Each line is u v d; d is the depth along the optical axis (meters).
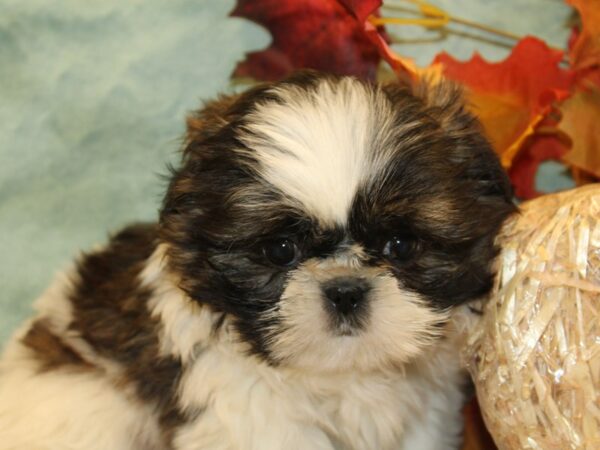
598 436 0.31
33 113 0.54
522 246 0.35
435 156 0.36
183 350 0.39
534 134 0.49
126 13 0.54
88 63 0.54
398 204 0.35
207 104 0.42
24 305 0.55
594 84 0.45
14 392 0.43
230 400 0.38
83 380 0.42
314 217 0.34
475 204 0.37
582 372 0.32
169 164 0.44
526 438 0.33
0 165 0.54
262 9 0.50
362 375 0.39
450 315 0.37
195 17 0.55
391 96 0.38
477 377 0.36
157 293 0.40
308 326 0.35
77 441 0.41
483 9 0.56
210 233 0.36
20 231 0.55
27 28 0.53
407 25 0.55
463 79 0.48
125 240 0.47
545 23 0.56
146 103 0.55
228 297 0.36
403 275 0.36
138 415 0.40
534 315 0.33
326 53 0.50
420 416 0.43
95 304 0.43
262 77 0.51
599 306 0.32
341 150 0.35
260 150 0.35
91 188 0.55
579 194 0.35
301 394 0.39
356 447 0.41
